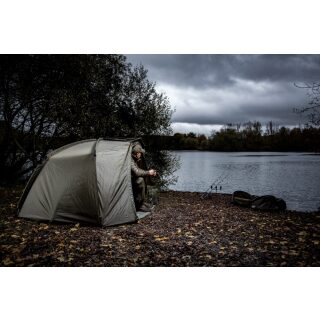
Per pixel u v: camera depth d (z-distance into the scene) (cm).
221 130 11275
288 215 806
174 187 1791
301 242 557
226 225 681
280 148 9869
